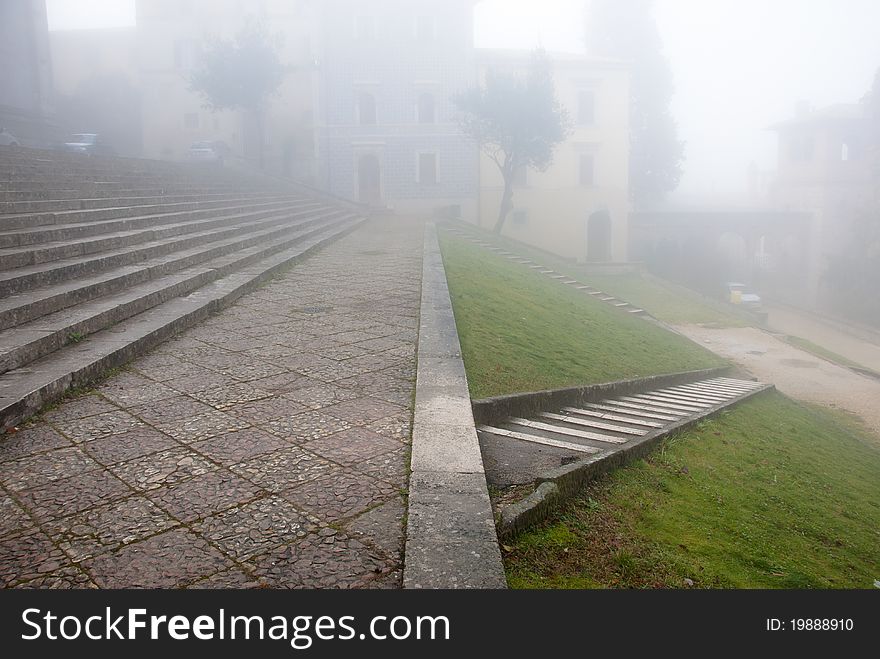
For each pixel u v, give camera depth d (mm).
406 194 36344
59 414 4613
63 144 30156
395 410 4883
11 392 4539
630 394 10234
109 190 14000
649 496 5090
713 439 7941
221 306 8633
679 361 14984
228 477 3693
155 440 4203
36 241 8422
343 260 14648
